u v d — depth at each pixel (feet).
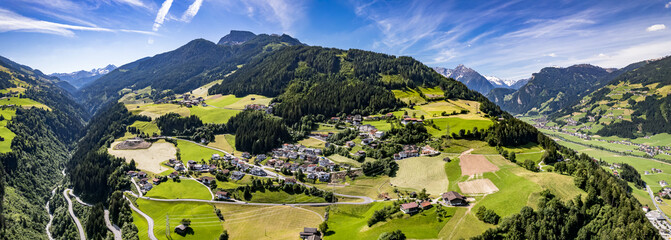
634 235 359.46
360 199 545.85
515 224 379.55
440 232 388.37
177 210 540.52
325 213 506.48
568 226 387.14
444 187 536.42
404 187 561.02
